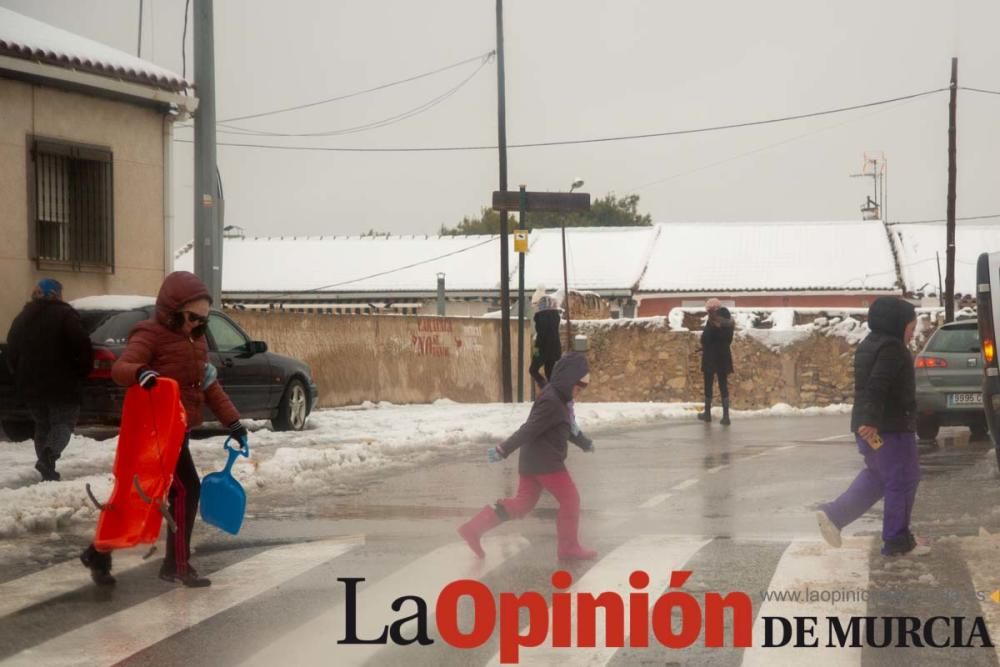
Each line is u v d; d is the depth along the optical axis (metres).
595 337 35.72
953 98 39.19
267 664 5.67
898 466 7.96
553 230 64.44
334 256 62.97
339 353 24.64
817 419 23.92
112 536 7.17
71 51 17.91
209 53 18.03
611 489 11.82
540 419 7.99
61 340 11.70
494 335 31.11
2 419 14.73
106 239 18.56
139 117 19.17
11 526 9.18
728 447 16.58
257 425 18.89
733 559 8.03
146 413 7.18
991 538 8.67
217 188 18.25
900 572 7.54
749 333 34.22
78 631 6.29
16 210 17.31
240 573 7.72
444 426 18.48
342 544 8.70
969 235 61.62
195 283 7.43
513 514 8.06
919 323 36.69
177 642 6.06
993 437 12.16
